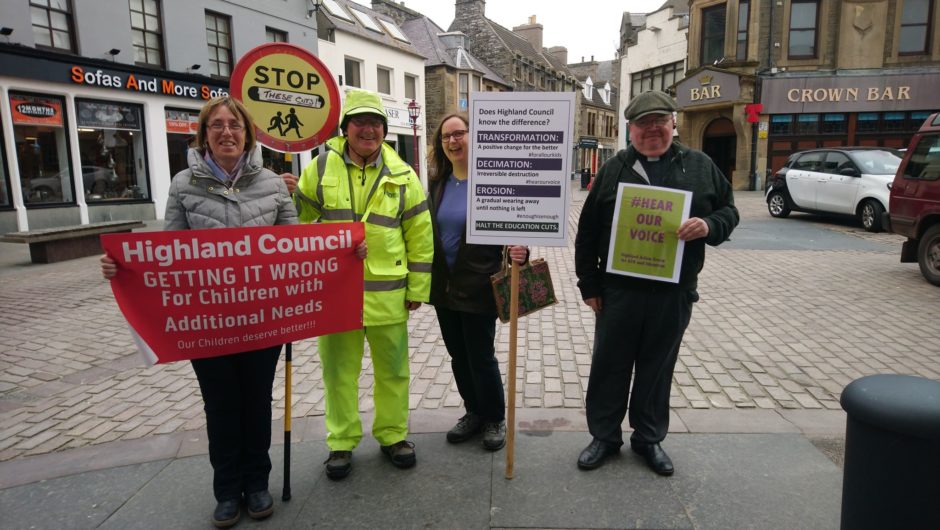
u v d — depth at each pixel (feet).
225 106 7.90
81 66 44.32
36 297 23.61
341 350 9.34
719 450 9.99
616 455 9.91
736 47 72.33
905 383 5.85
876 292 21.88
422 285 9.57
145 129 50.34
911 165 23.27
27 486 9.42
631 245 8.87
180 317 7.70
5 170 41.11
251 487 8.54
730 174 77.36
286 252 8.05
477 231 8.94
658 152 8.86
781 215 45.03
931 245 22.61
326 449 10.41
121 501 8.95
